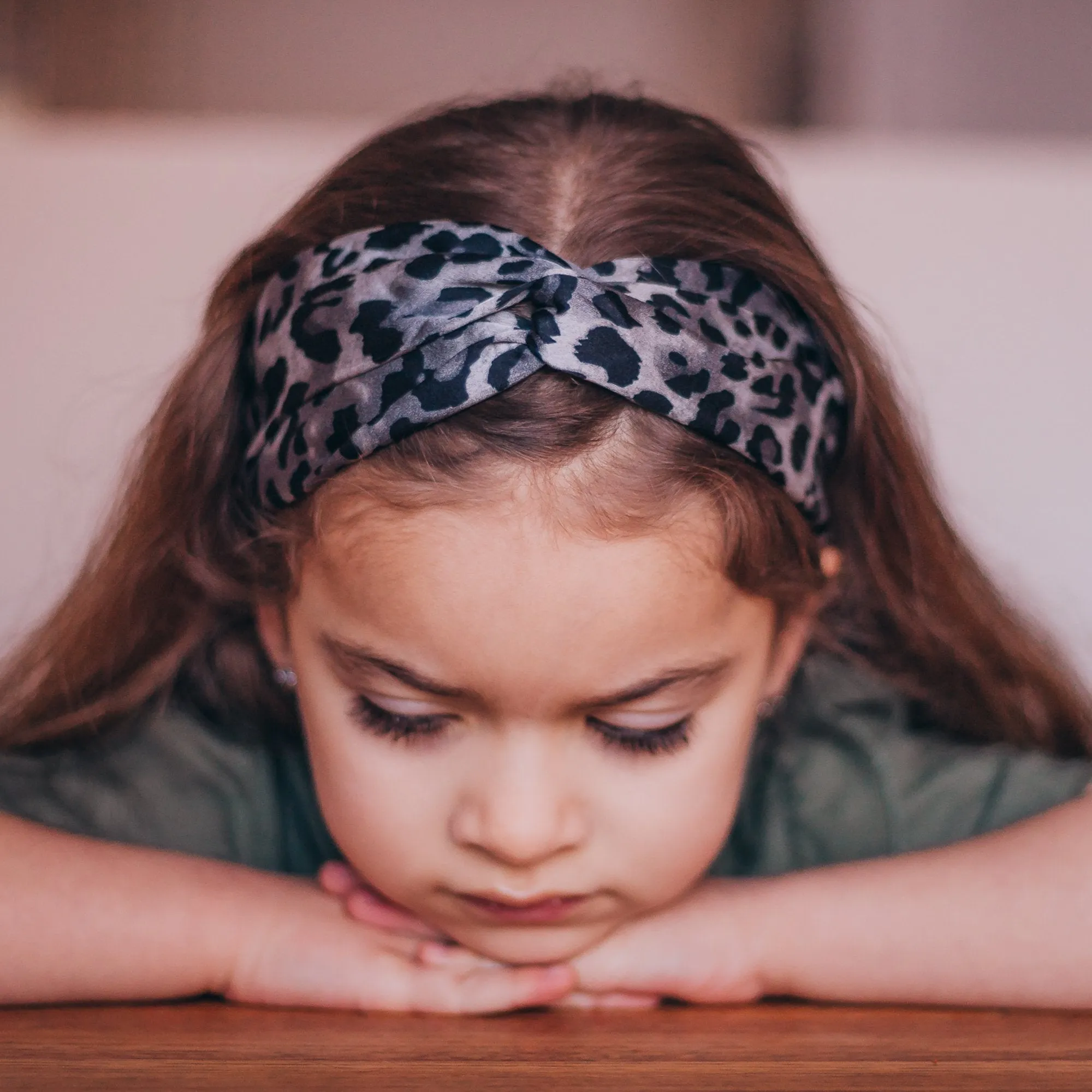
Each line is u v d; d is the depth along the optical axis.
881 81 2.02
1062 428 1.73
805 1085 0.58
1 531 1.66
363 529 0.70
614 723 0.73
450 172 0.88
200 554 0.98
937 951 0.79
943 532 1.07
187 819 1.05
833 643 1.09
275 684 1.07
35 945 0.77
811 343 0.87
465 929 0.79
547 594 0.68
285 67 2.02
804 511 0.83
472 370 0.70
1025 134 2.01
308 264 0.81
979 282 1.72
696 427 0.73
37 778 1.01
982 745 1.11
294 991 0.78
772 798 1.11
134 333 1.66
